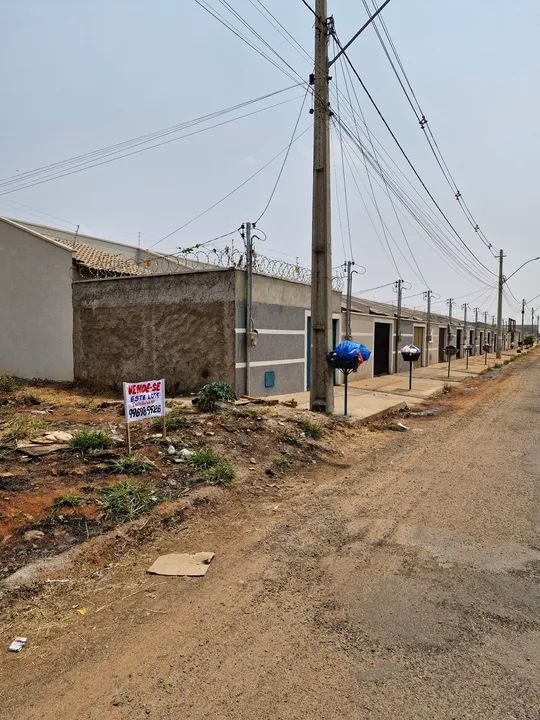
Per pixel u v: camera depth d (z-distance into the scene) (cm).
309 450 777
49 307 1616
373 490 614
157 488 542
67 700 256
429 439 946
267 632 314
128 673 276
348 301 1816
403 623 324
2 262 1705
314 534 473
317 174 1025
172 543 446
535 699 254
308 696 256
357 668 279
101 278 1427
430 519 515
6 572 370
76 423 847
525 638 308
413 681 268
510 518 519
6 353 1709
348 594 362
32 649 298
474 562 416
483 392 1816
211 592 363
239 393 1162
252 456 700
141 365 1319
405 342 2686
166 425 764
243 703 252
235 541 455
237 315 1157
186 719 241
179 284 1239
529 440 932
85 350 1442
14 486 506
